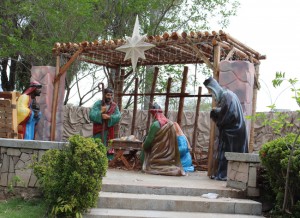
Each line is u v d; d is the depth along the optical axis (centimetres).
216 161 821
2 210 588
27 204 618
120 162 977
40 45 1359
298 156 596
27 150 658
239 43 908
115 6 1517
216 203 620
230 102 802
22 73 1692
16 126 835
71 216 561
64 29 1359
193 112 1306
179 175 844
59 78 1063
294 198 620
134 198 613
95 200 582
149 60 1165
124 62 1206
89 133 1392
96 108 998
